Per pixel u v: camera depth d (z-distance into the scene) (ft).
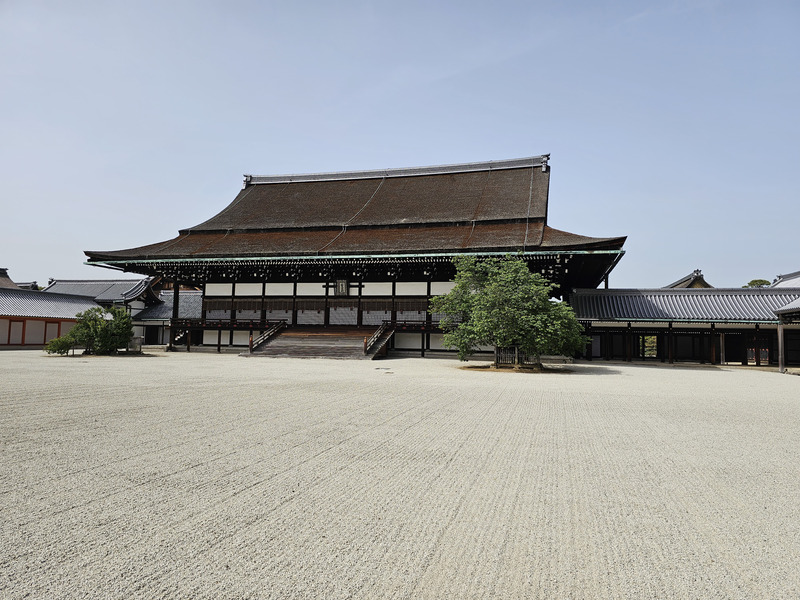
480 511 14.87
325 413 30.17
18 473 16.99
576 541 12.92
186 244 125.90
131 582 10.34
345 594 10.12
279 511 14.39
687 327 98.27
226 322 114.73
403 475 18.17
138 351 100.99
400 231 119.14
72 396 34.17
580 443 23.93
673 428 28.09
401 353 107.24
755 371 81.05
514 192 130.21
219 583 10.41
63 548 11.72
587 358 100.07
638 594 10.37
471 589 10.44
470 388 45.85
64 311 139.95
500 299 70.69
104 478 16.71
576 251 94.17
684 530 13.74
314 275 114.73
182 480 16.75
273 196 152.35
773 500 16.24
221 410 30.12
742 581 11.01
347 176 156.35
